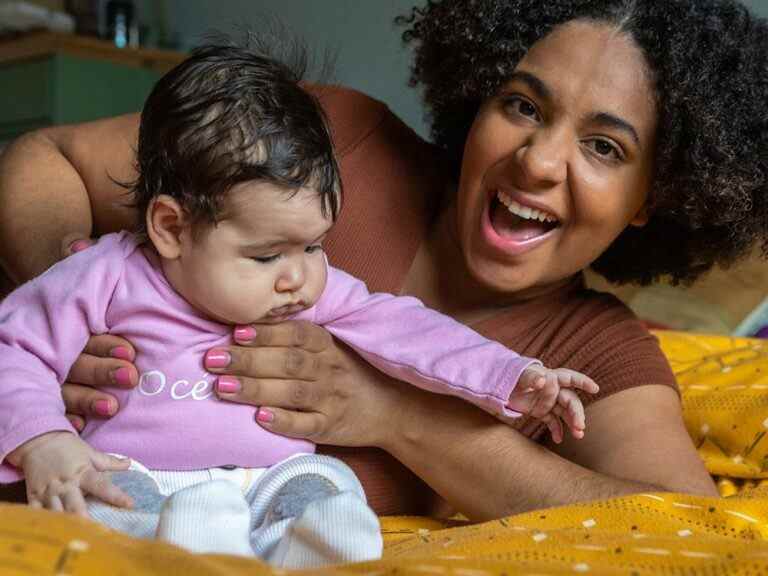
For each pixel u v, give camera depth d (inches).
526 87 46.7
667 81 46.4
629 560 30.2
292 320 42.1
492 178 47.6
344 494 31.9
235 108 38.0
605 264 59.0
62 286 39.8
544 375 41.1
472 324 50.8
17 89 141.7
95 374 39.7
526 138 46.6
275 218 37.8
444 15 52.5
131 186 45.1
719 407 59.4
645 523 37.2
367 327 44.3
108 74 142.7
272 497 38.8
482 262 48.3
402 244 51.4
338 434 44.4
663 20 46.6
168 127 38.8
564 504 42.7
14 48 141.2
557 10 46.7
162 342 39.6
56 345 39.0
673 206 51.2
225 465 40.3
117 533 26.1
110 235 41.9
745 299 90.4
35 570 21.6
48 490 34.5
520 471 44.2
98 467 35.5
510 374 41.4
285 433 41.5
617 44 46.1
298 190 37.9
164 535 30.4
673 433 46.9
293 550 31.5
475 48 49.5
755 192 51.9
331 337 44.0
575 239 47.9
